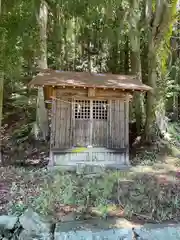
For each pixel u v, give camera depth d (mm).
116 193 4930
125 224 3797
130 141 9883
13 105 12828
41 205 4246
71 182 5309
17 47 7781
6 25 6758
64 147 7051
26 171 6645
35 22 8516
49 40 12000
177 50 12875
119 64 11938
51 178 5879
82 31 11438
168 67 11969
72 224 3771
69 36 11602
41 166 7371
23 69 12453
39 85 6551
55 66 12922
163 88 9367
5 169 6809
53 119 7031
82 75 7590
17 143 9750
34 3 7824
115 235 3572
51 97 7035
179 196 4781
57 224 3770
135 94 10312
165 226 3760
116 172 6527
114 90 7258
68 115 7105
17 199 4512
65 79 6996
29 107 12633
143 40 10500
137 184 5402
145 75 10922
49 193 4738
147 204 4375
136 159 8125
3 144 9766
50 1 9250
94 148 7180
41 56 9742
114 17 9812
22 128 10938
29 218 3764
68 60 12953
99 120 7254
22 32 7555
